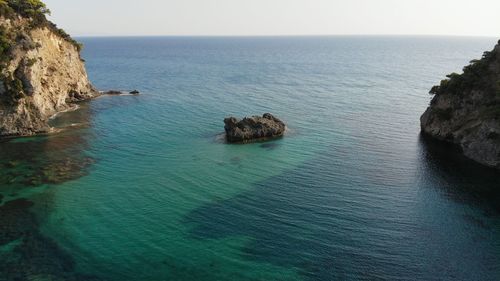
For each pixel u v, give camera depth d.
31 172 58.78
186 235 42.88
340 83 152.62
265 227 44.56
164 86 142.12
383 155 67.50
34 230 43.44
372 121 90.44
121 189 53.84
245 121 76.62
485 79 73.25
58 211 47.69
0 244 40.59
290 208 48.78
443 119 76.62
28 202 49.72
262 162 63.72
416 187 55.09
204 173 59.31
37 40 86.38
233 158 65.44
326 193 52.91
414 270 37.53
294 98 118.12
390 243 41.69
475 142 66.00
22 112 75.81
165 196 51.88
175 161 64.12
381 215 47.41
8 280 35.12
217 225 44.91
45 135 76.50
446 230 44.28
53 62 95.06
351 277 36.50
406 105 109.25
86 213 47.31
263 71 197.88
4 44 75.94
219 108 102.50
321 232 43.56
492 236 43.16
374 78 169.75
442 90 80.06
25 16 86.50
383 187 54.97
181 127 83.94
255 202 50.25
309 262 38.50
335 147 71.38
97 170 60.16
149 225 44.84
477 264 38.41
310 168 61.31
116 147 70.75
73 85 109.00
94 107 103.00
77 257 38.84
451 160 65.38
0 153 66.12
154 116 93.62
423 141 75.44
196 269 37.34
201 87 138.88
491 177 58.69
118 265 37.75
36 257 38.62
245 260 38.72
